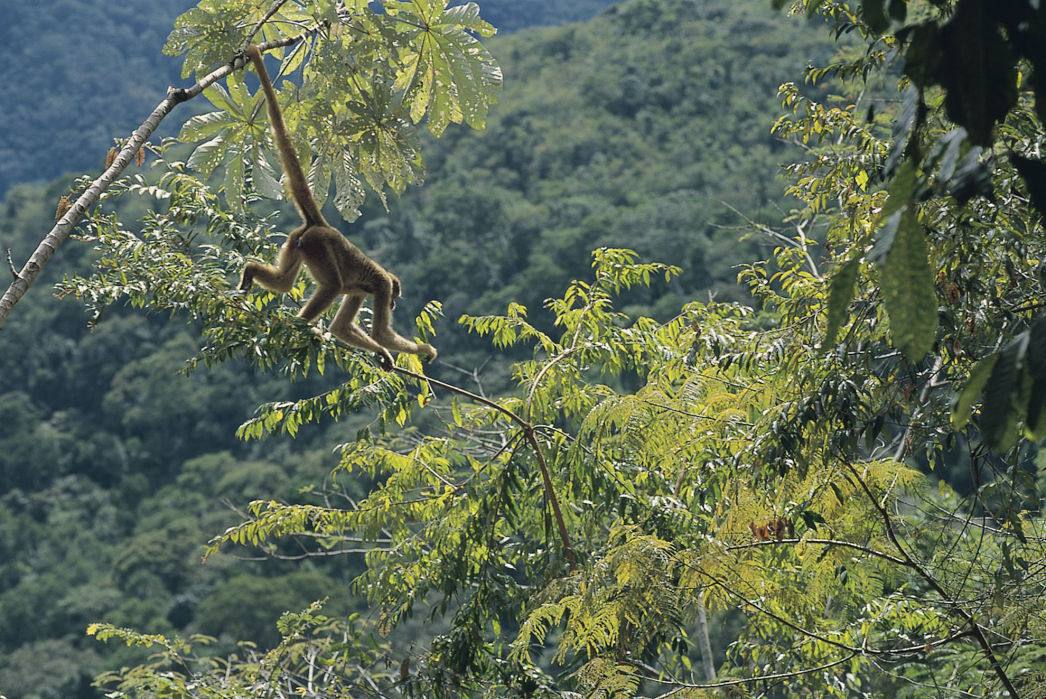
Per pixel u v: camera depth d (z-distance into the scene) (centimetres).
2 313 675
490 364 5388
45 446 8175
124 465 8094
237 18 975
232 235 1105
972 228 791
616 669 981
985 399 322
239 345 934
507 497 1155
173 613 5781
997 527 1041
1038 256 894
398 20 1039
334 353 973
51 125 18625
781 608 1164
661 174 7756
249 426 1222
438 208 8462
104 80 19488
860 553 1070
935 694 1270
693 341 1202
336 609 4819
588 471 1160
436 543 1274
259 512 1323
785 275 1210
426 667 1171
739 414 1095
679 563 972
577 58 12250
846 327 905
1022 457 923
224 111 1044
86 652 5694
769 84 8731
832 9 866
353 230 8700
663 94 9881
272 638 4794
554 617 1036
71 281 940
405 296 7481
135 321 9456
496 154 10069
